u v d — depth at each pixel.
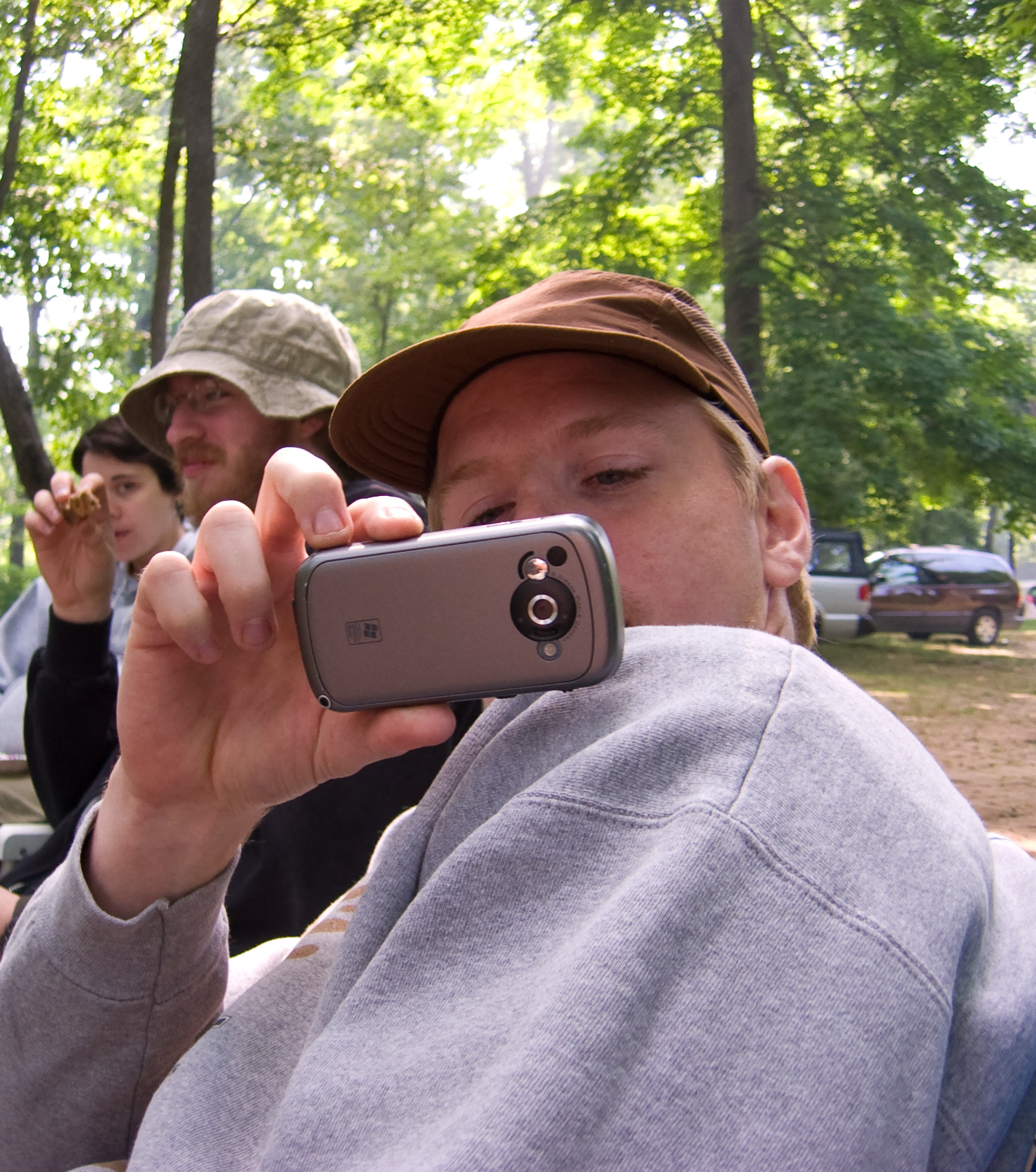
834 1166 0.55
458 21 10.70
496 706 0.83
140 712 0.83
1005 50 9.31
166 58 9.42
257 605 0.77
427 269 17.59
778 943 0.60
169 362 2.38
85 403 11.10
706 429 0.97
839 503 10.86
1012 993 0.71
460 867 0.69
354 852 1.72
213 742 0.84
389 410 1.08
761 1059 0.57
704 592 0.93
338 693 0.77
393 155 13.83
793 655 0.75
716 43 10.72
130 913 0.89
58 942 0.88
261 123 12.12
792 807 0.64
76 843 0.89
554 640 0.72
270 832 1.73
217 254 26.20
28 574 24.64
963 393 10.86
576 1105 0.54
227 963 0.99
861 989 0.59
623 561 0.92
